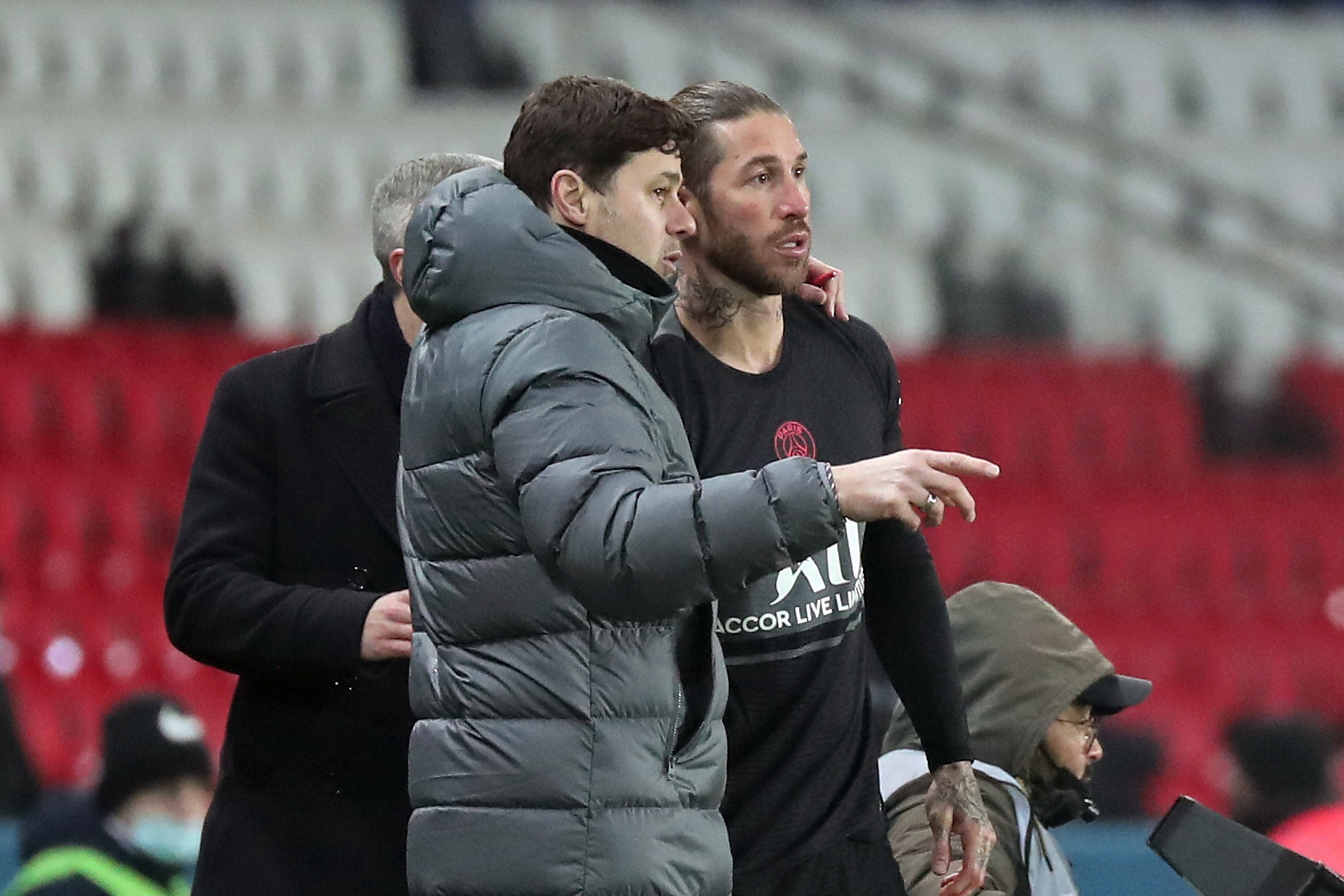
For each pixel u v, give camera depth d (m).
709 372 11.71
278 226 45.53
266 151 47.94
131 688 33.50
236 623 12.32
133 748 15.84
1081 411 44.62
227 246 45.06
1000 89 56.12
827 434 12.03
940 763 12.12
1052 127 55.38
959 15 59.44
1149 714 39.47
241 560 12.66
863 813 11.81
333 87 50.94
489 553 9.69
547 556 9.30
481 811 9.59
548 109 10.20
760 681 11.49
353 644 12.02
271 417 12.88
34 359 38.81
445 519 9.79
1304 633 41.91
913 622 12.30
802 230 11.64
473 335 9.72
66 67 49.38
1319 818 16.30
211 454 12.94
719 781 9.99
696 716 9.90
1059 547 42.25
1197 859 10.85
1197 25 60.25
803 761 11.59
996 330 49.03
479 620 9.67
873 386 12.51
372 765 12.45
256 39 50.97
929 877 12.14
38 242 43.81
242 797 12.61
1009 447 43.94
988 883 12.03
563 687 9.52
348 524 12.78
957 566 41.41
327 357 12.96
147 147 47.25
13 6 49.34
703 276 11.73
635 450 9.35
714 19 55.28
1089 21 59.75
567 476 9.21
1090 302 51.75
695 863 9.70
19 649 33.59
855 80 55.47
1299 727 19.94
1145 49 59.56
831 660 11.73
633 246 10.18
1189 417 45.47
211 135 47.75
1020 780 12.79
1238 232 54.31
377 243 12.74
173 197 46.81
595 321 9.73
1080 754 12.81
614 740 9.54
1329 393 48.25
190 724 16.16
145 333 41.84
